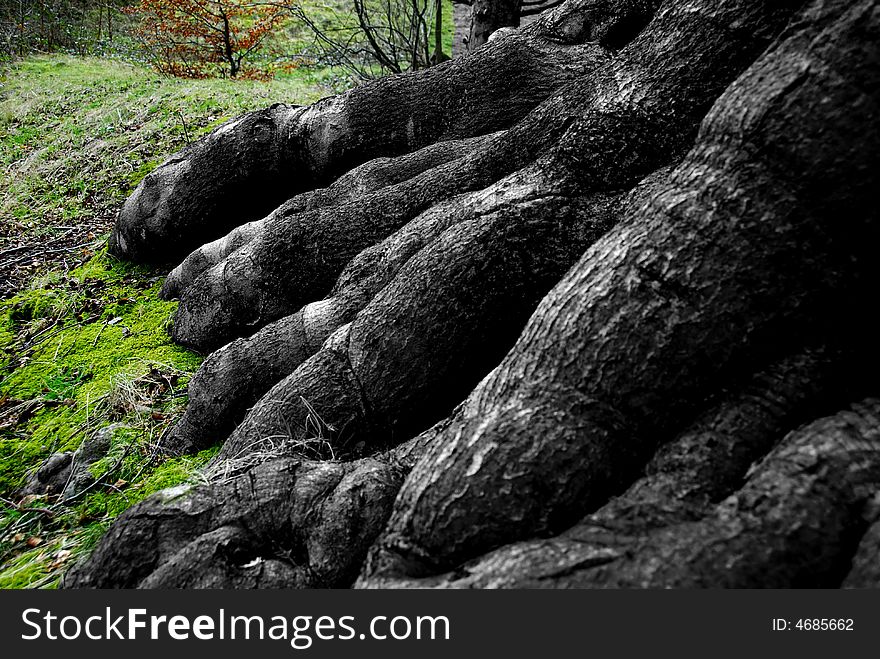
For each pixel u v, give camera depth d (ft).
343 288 12.71
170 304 17.35
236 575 7.45
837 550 5.36
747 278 6.54
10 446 12.90
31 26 53.26
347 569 7.57
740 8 8.41
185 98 32.68
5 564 9.87
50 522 10.80
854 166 6.01
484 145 13.67
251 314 14.46
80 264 20.45
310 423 10.30
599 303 7.11
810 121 6.17
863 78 5.90
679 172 7.40
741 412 6.49
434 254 10.35
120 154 27.58
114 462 11.78
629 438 6.82
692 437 6.57
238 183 18.38
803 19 6.55
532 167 10.71
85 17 56.95
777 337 6.57
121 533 8.10
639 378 6.79
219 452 11.07
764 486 5.77
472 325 9.99
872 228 6.15
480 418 7.41
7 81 40.57
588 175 9.95
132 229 19.15
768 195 6.52
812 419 6.37
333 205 15.97
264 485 8.34
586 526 6.29
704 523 5.77
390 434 10.37
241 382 12.11
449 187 13.30
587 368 6.99
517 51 16.34
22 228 23.73
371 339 10.28
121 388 13.52
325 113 17.71
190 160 18.61
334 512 7.84
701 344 6.63
